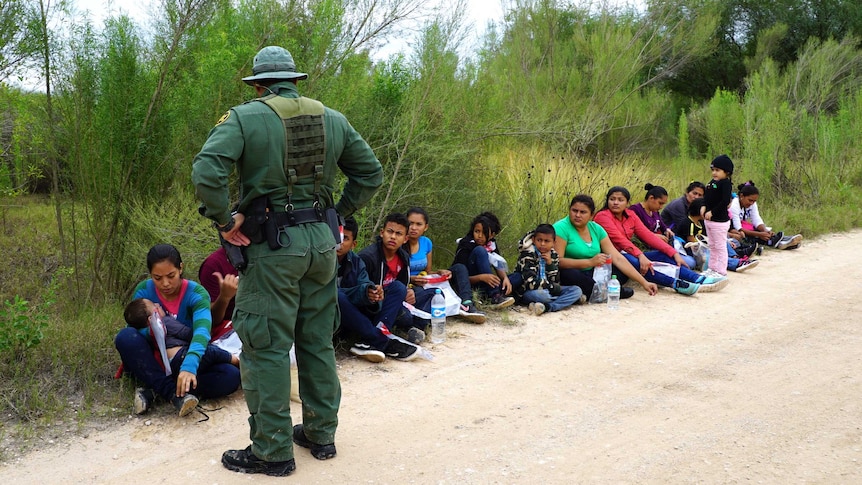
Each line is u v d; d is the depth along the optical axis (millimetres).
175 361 4148
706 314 6566
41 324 4543
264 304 3307
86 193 5801
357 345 5191
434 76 7422
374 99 7461
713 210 7820
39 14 5547
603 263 6961
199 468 3535
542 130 8891
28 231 7988
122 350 4129
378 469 3566
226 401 4344
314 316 3521
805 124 14531
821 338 5762
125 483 3383
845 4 21016
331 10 6590
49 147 5855
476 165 8070
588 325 6199
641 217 8109
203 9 6055
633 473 3553
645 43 16797
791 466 3617
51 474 3451
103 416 4055
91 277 6062
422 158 7227
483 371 5008
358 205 3764
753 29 21922
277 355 3352
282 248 3268
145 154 5938
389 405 4379
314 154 3361
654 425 4121
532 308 6523
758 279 8008
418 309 5840
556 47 15688
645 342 5707
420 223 6008
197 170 3088
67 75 5691
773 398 4520
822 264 8719
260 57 3424
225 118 3230
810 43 19062
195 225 6016
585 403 4449
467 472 3555
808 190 13133
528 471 3572
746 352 5438
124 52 5699
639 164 12367
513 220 8102
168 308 4371
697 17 17312
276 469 3443
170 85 6039
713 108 15461
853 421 4156
